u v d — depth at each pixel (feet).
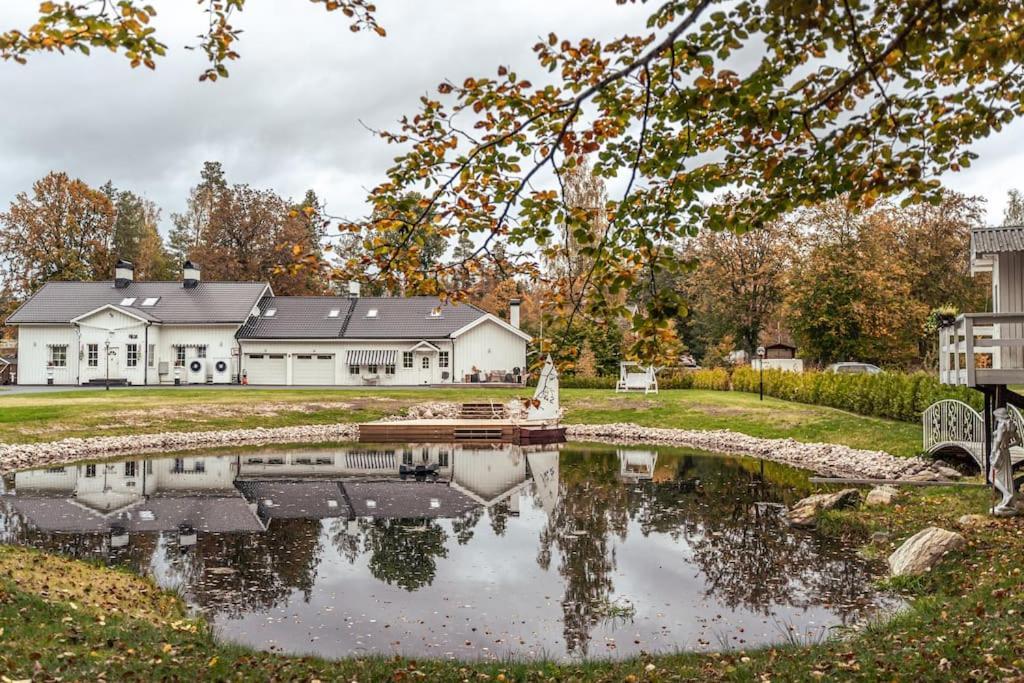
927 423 57.67
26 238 176.04
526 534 40.75
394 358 145.59
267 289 160.25
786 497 51.03
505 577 32.73
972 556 30.96
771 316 171.83
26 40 17.43
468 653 24.38
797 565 33.99
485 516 45.42
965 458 54.85
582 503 49.55
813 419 83.35
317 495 52.47
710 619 27.40
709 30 16.96
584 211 19.61
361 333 146.41
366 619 27.43
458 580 32.32
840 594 29.84
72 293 149.18
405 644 25.09
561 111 18.79
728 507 47.75
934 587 29.30
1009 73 19.85
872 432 71.41
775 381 115.96
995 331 60.34
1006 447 38.34
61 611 24.30
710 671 21.35
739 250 165.68
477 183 20.66
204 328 144.05
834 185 19.54
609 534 40.70
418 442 86.94
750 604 28.99
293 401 106.63
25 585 26.53
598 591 30.78
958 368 41.60
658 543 38.63
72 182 181.27
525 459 72.33
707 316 183.73
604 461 70.90
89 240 183.73
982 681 18.12
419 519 44.52
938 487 46.98
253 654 22.80
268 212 194.18
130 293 150.20
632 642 25.35
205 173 245.24
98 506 48.14
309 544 38.27
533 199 19.84
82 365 140.26
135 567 33.65
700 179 19.17
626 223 19.34
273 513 46.11
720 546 37.73
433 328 147.95
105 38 17.19
